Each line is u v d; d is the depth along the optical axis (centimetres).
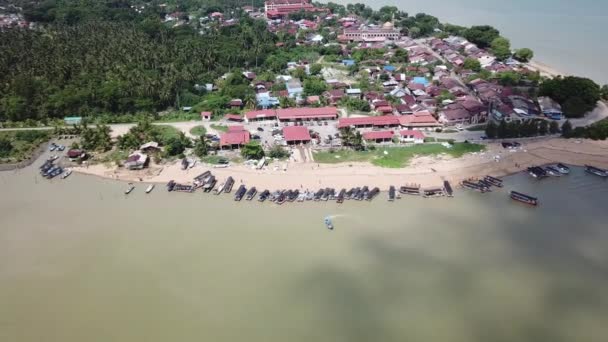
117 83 18325
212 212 11762
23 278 9575
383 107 17612
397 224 11119
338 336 8075
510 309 8600
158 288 9206
